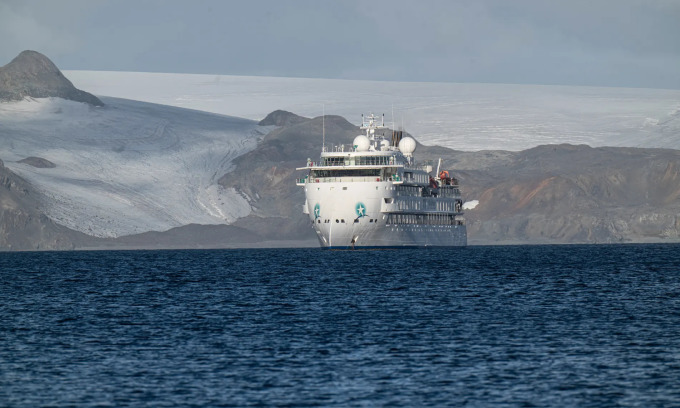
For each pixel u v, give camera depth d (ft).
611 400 585.22
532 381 634.84
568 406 572.10
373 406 572.10
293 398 590.96
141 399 590.14
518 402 580.71
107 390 613.11
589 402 580.71
